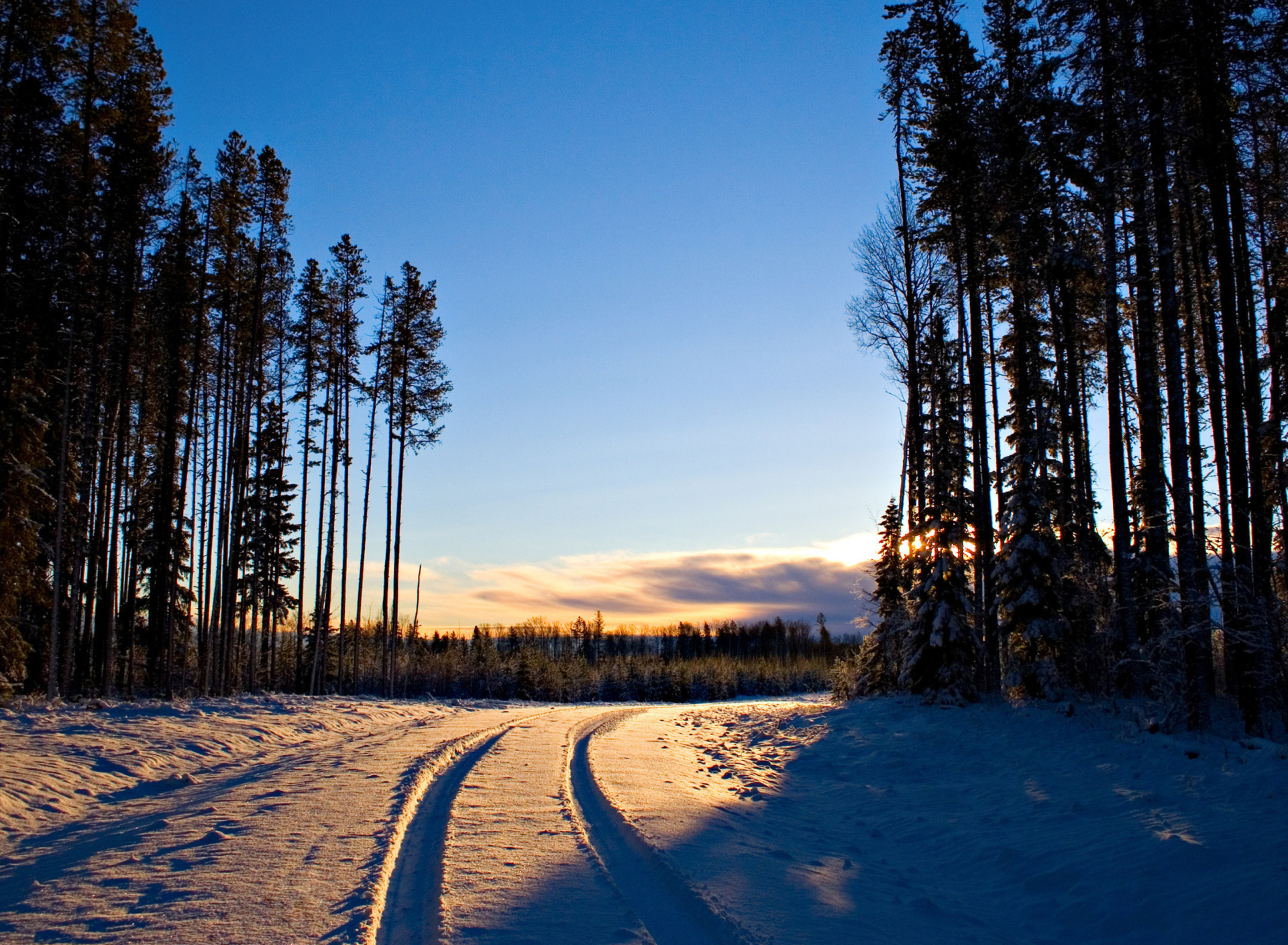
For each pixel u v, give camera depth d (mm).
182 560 32375
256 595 31922
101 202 22531
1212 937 6332
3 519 18906
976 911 7652
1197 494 16469
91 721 16078
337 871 7148
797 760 16516
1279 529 16812
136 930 5691
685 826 9352
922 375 24781
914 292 25094
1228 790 9688
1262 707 13016
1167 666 14164
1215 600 13211
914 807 12016
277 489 44531
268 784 11656
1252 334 17594
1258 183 17078
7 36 19375
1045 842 9242
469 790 11211
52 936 5574
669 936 5859
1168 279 14359
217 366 29953
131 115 23641
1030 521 19125
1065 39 15523
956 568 21188
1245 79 14016
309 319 34531
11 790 10328
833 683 28641
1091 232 20406
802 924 6320
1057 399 22109
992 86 20406
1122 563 17297
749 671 93812
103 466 25422
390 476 36750
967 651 20234
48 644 24828
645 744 18250
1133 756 12391
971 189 21625
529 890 6695
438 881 6898
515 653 71875
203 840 8328
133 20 22484
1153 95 14062
